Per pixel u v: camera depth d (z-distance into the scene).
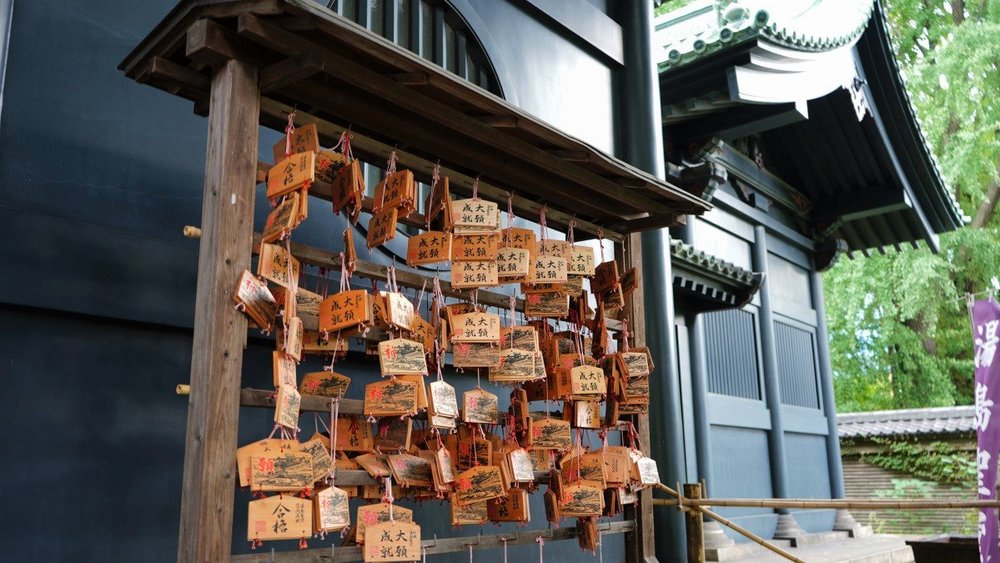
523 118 3.48
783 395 10.48
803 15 8.05
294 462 2.80
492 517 3.91
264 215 4.23
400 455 3.40
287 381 2.87
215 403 2.66
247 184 2.88
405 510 3.27
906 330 20.28
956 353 21.05
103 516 3.35
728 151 9.38
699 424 8.33
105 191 3.56
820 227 11.45
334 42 2.97
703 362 8.56
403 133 3.62
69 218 3.42
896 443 15.40
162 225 3.73
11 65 3.36
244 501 3.83
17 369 3.21
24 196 3.31
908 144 10.30
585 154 3.85
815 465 11.08
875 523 15.45
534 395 4.30
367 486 3.52
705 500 5.13
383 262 4.82
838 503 4.76
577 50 6.68
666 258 6.88
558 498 4.08
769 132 10.49
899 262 19.28
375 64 3.10
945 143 20.48
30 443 3.20
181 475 3.63
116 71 3.71
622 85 7.03
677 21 10.01
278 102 3.27
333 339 3.27
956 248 19.94
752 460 9.46
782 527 9.61
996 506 4.46
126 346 3.55
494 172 4.05
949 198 11.17
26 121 3.37
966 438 14.72
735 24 7.16
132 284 3.52
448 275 5.20
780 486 9.71
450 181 3.96
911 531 15.07
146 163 3.73
